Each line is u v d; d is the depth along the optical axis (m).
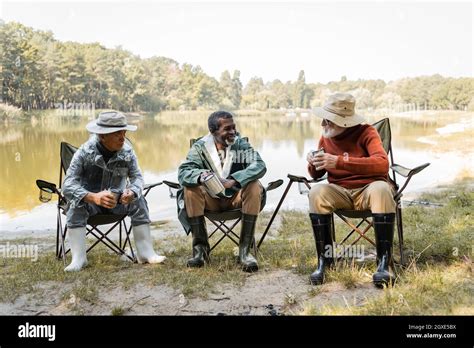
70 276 3.78
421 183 10.17
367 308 2.92
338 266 3.63
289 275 3.69
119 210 4.15
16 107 38.06
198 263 3.95
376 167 3.50
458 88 57.44
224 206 4.01
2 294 3.45
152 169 14.71
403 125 36.62
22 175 14.03
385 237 3.38
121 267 4.08
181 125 42.94
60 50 46.12
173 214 8.07
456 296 3.00
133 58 63.84
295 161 16.20
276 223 6.18
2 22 41.62
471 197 6.47
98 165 4.00
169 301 3.26
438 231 4.63
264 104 99.00
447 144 19.66
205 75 83.56
